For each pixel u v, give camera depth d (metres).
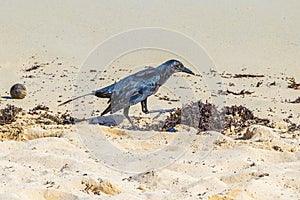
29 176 9.89
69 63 26.14
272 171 10.17
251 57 28.41
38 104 17.70
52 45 30.05
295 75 24.70
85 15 36.16
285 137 13.41
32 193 8.84
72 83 21.44
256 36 32.56
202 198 8.79
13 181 9.48
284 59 28.14
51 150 11.63
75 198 8.73
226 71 24.95
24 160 10.84
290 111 17.38
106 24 34.66
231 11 37.12
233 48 30.14
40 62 26.34
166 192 9.24
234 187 9.36
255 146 12.20
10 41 30.61
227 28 34.00
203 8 37.84
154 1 39.06
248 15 36.28
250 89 21.05
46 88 20.58
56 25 33.97
